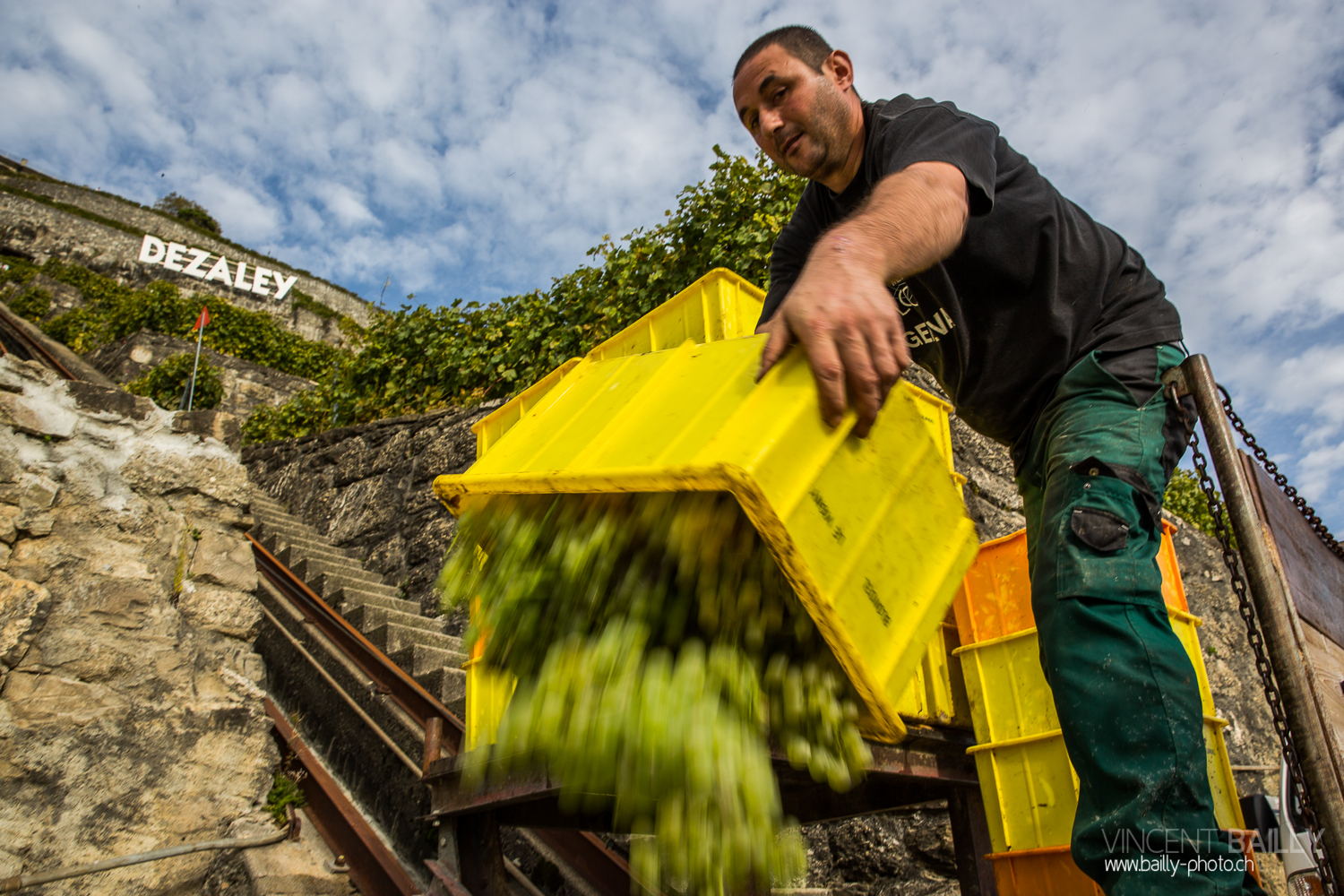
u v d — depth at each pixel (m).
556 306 8.24
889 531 1.29
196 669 3.64
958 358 1.95
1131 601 1.40
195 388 15.33
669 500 1.26
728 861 1.01
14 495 3.38
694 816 1.01
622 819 1.16
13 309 25.39
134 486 3.79
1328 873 1.45
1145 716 1.31
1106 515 1.47
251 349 20.06
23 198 29.47
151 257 30.80
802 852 1.17
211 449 4.14
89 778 3.15
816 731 1.19
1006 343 1.85
